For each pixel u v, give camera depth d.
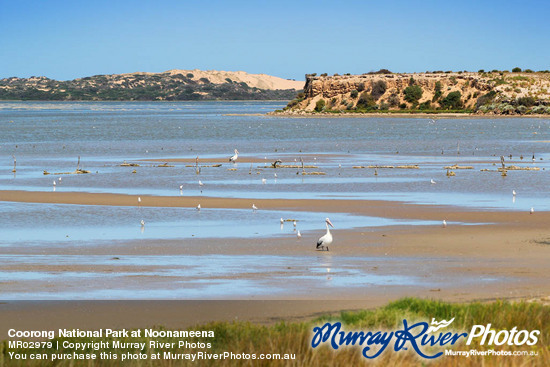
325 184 75.38
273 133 183.50
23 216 54.47
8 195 66.62
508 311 22.78
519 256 38.03
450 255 38.50
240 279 32.69
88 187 73.44
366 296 29.23
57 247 41.94
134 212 56.53
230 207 59.06
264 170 90.81
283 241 43.34
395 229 47.38
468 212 55.06
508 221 50.53
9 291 30.58
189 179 80.88
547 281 31.80
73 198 64.75
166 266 36.03
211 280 32.50
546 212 54.72
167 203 61.59
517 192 68.19
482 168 91.75
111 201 62.78
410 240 43.16
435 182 76.50
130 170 91.12
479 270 34.38
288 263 36.53
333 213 55.41
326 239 39.78
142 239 44.56
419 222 50.44
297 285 31.36
